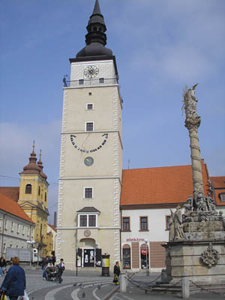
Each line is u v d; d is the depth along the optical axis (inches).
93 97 1950.1
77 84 2010.3
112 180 1796.3
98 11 2198.6
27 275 1259.8
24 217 2669.8
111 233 1717.5
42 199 3169.3
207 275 764.0
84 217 1737.2
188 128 1022.4
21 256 1943.9
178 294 710.5
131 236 1770.4
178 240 787.4
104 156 1839.3
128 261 1739.7
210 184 1902.1
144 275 1504.7
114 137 1863.9
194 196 959.6
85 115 1923.0
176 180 1920.5
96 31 2148.1
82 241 1715.1
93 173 1819.6
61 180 1827.0
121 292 774.5
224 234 833.5
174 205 1788.9
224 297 652.1
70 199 1792.6
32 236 2851.9
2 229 2217.0
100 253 1681.8
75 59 2042.3
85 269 1660.9
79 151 1863.9
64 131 1905.8
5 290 382.3
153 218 1786.4
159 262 1713.8
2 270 1284.4
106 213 1750.7
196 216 884.0
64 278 1192.2
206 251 772.6
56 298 637.9
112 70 2011.6
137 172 2033.7
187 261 767.1
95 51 2052.2
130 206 1814.7
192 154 997.8
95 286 919.0
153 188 1900.8
